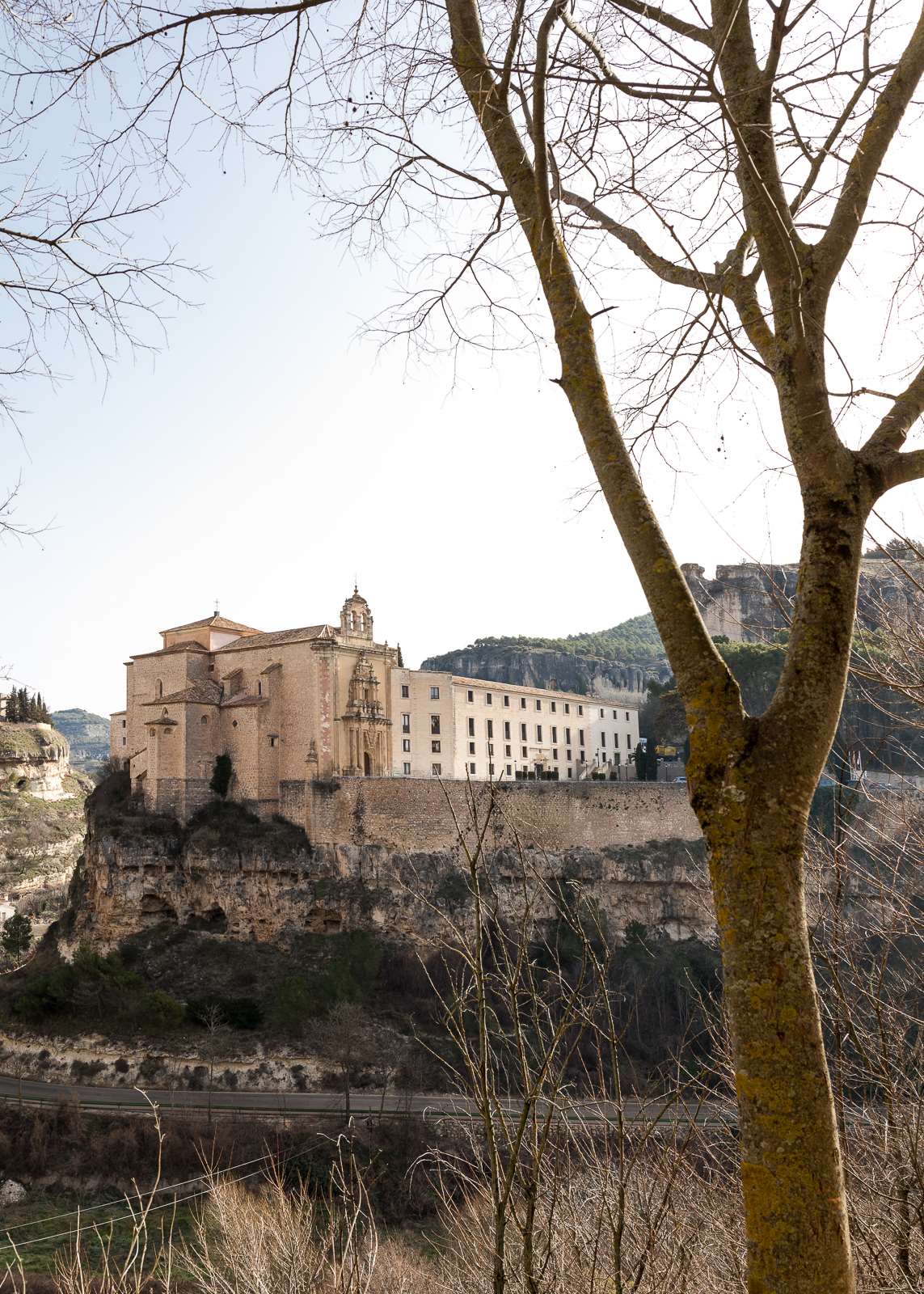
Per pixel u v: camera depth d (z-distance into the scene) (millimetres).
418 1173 27188
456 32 6246
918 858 7918
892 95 5648
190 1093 52781
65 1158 44469
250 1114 47500
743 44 5770
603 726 96500
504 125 6059
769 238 5227
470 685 80500
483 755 80875
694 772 4562
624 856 66750
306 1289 9750
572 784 67438
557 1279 6309
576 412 5406
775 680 48500
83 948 63812
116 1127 46969
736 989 4180
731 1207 6945
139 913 67438
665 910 65438
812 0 5195
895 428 5129
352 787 67812
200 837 67500
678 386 6410
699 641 4730
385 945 63750
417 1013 57625
